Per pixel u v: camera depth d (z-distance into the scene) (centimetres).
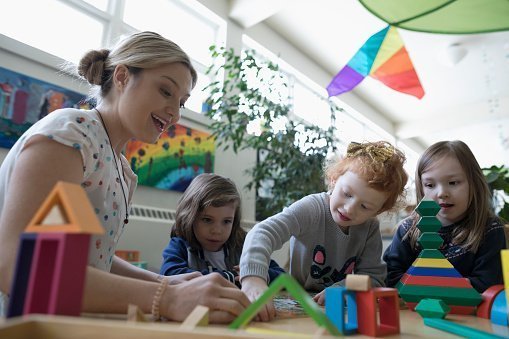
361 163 83
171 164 242
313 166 255
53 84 186
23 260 31
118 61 71
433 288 60
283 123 260
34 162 51
